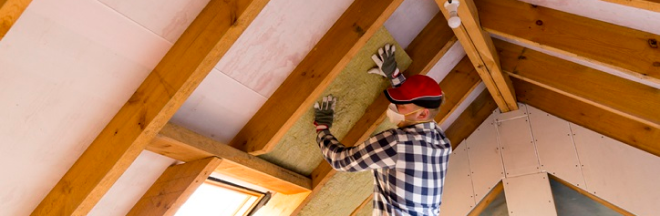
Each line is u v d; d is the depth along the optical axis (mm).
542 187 3352
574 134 3377
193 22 1583
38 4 1322
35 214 1736
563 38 2197
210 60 1509
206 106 1961
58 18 1376
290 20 1919
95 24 1444
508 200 3428
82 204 1646
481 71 2879
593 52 2102
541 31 2262
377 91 2566
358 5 2072
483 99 3795
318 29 2066
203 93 1896
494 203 3547
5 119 1475
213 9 1546
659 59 1949
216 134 2105
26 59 1396
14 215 1733
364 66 2389
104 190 1666
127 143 1590
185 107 1883
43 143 1599
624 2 1550
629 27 2066
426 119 1926
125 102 1660
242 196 2707
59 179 1728
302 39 2039
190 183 1970
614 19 2072
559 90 2697
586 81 2619
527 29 2305
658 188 3023
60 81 1496
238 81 1963
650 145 3113
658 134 3102
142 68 1614
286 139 2369
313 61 2092
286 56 2045
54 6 1350
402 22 2447
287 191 2670
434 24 2613
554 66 2754
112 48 1521
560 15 2254
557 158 3375
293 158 2520
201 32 1535
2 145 1526
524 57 2875
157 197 2051
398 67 2525
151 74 1631
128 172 1951
